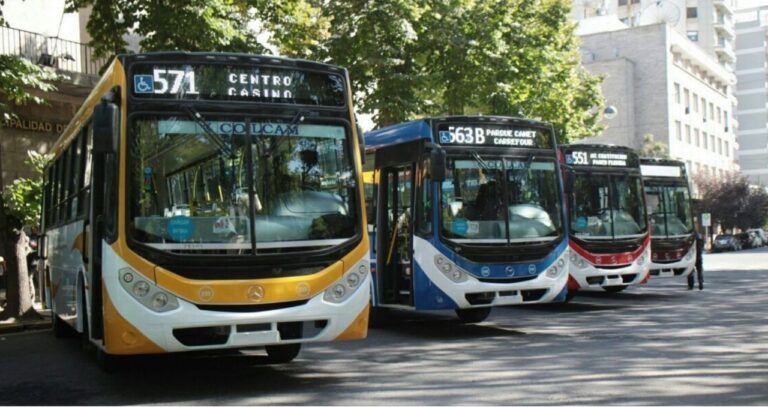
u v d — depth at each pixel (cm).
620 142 7156
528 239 1217
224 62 806
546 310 1614
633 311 1543
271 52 1723
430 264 1183
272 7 1745
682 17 9588
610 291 2031
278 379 888
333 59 2095
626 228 1655
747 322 1306
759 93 11794
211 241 757
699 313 1471
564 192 1341
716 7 9725
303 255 779
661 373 854
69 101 2230
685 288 2136
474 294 1184
